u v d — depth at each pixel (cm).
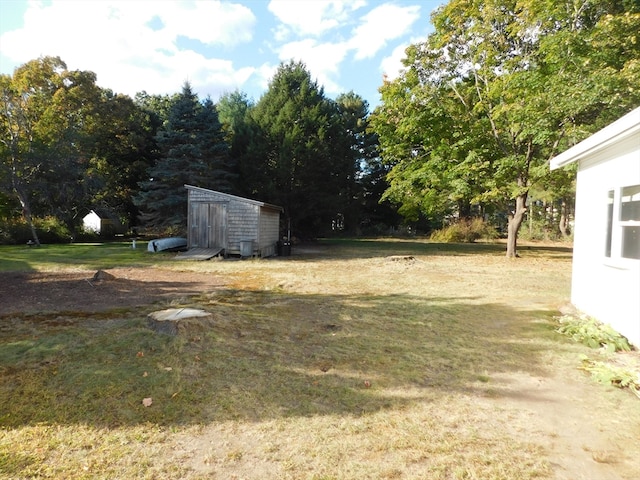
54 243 2036
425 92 1504
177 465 224
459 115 1520
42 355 393
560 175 1378
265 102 2277
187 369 364
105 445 242
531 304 680
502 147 1445
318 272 1078
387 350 432
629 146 462
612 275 503
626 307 465
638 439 258
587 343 455
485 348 442
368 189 3584
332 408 297
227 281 912
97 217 2467
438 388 337
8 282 857
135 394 312
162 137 1981
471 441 254
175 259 1335
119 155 2531
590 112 1124
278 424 272
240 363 384
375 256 1559
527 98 1193
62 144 1862
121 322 522
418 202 1792
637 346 438
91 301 670
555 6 1114
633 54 1021
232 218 1486
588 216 595
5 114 1717
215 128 2038
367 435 259
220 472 218
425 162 1641
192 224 1522
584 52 1048
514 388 338
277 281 915
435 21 1474
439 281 934
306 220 2352
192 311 536
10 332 474
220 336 464
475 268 1190
